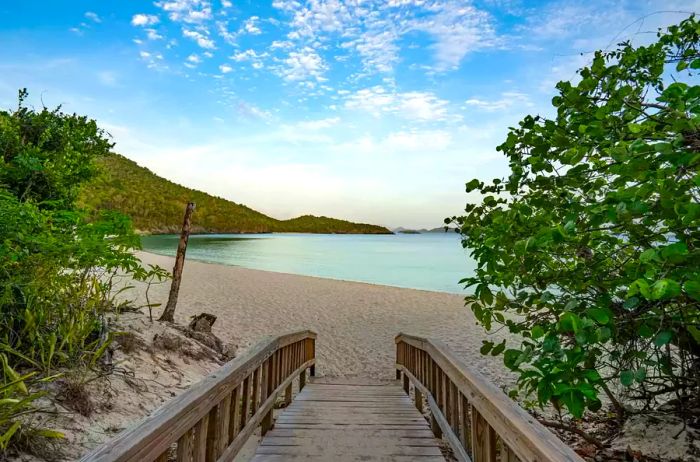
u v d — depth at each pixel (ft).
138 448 4.53
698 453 9.53
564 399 5.41
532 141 7.89
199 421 6.89
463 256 171.32
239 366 8.72
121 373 13.83
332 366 26.50
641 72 8.55
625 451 10.53
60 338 12.43
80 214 15.69
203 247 197.06
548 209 7.57
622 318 6.86
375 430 12.03
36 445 8.39
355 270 108.27
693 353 8.75
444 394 10.30
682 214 5.14
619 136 6.66
